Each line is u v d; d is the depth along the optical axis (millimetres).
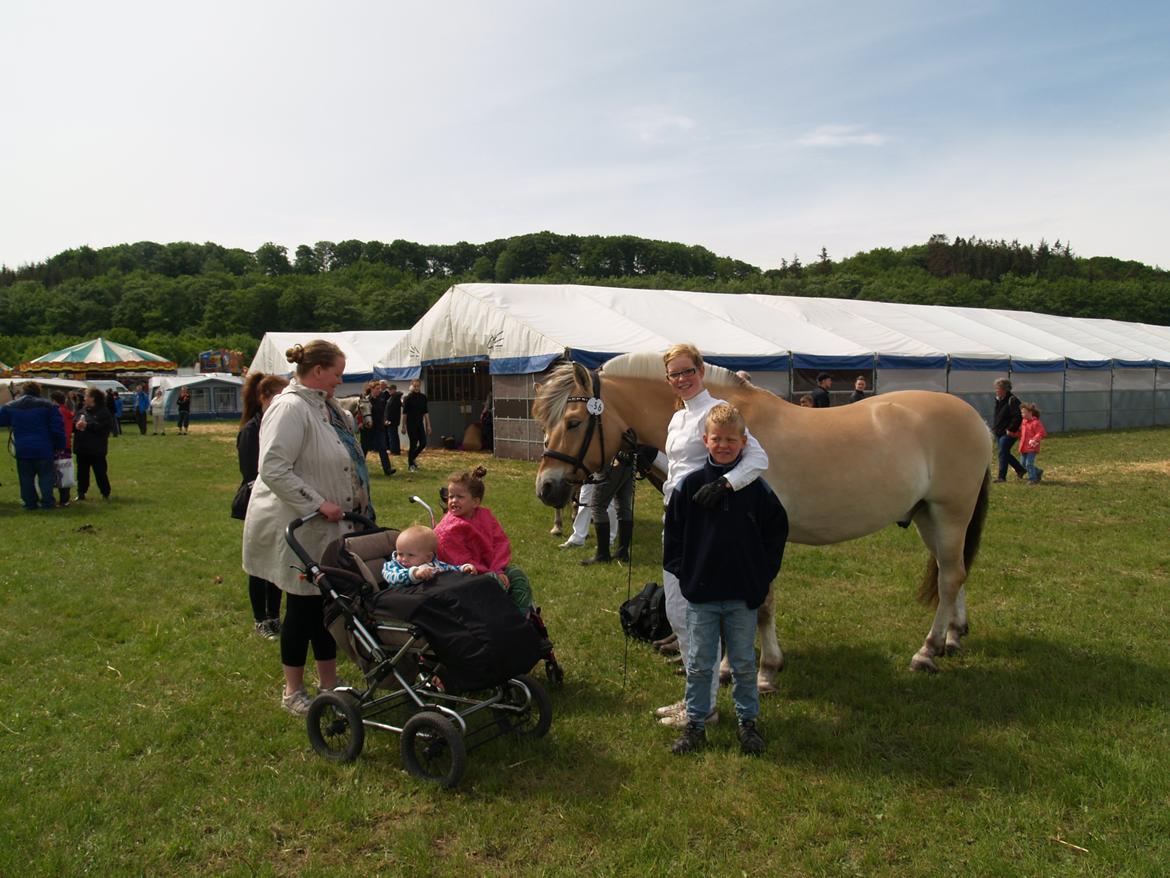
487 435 20719
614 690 4574
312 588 4016
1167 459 16922
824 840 3096
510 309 18656
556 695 4508
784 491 4410
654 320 19828
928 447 4730
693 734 3809
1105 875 2826
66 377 38562
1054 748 3746
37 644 5355
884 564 7434
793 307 24781
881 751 3785
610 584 6750
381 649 3740
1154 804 3256
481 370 23906
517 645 3594
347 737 3881
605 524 7414
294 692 4238
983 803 3301
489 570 4363
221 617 5980
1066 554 7867
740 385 4605
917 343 22891
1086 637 5324
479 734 3992
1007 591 6512
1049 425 25562
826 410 4723
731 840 3102
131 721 4160
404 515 10438
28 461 10852
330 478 4160
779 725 4074
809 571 7195
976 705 4277
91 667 4957
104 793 3449
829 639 5406
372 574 4023
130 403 34656
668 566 3717
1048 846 3014
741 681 3750
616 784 3506
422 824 3205
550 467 4684
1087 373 26562
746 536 3570
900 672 4801
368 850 3072
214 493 12664
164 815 3293
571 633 5547
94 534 9188
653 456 4844
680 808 3291
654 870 2895
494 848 3057
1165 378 29109
